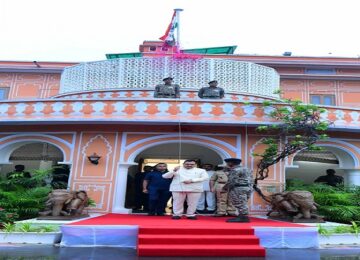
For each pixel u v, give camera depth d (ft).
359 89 67.62
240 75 46.85
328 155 45.39
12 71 70.64
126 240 21.21
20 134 37.45
